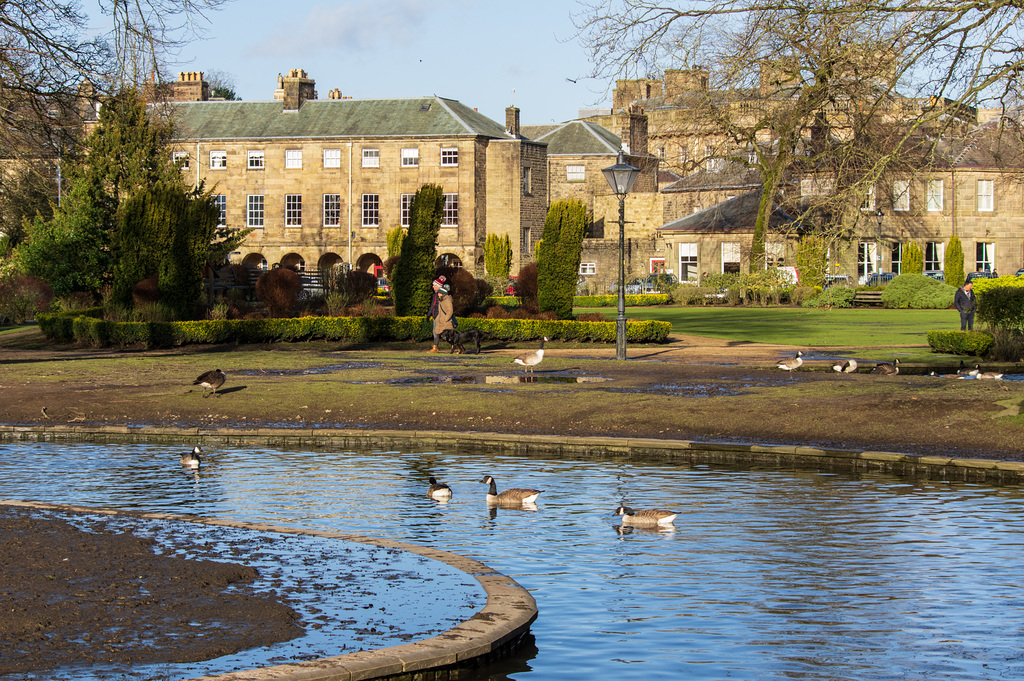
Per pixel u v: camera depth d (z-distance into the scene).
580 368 25.94
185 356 29.81
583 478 13.80
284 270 38.22
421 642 6.66
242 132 74.12
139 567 8.27
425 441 16.84
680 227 70.19
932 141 17.14
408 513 11.64
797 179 39.78
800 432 16.44
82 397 20.98
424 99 74.12
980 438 15.32
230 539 9.48
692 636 7.37
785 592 8.45
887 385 20.25
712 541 10.21
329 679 6.04
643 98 96.25
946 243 64.69
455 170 71.62
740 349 32.19
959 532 10.52
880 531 10.58
